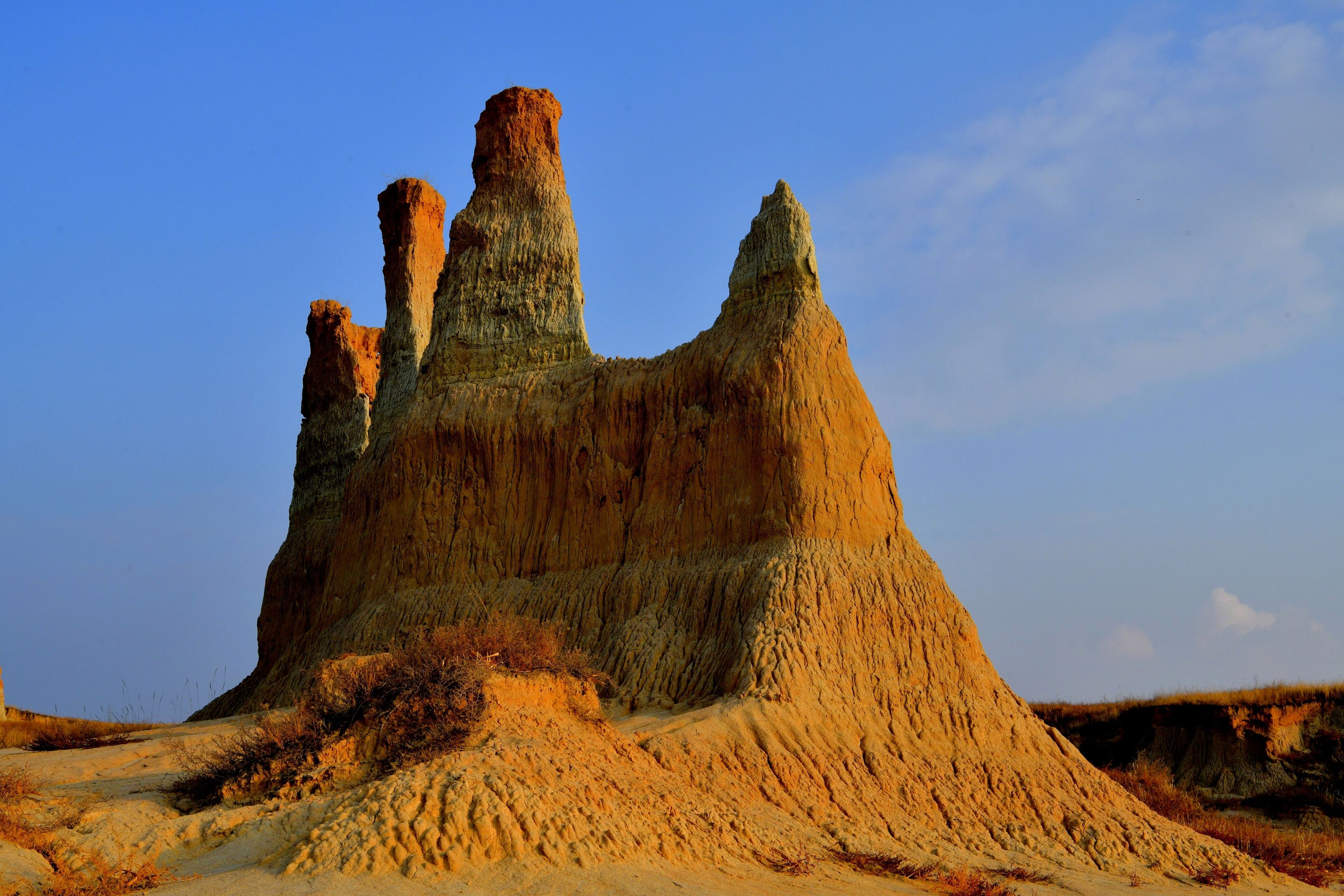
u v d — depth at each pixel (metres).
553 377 38.03
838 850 20.47
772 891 15.72
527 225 40.72
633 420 35.25
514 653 20.33
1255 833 30.81
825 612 27.83
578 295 39.66
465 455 37.75
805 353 31.88
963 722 27.31
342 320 55.91
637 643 29.56
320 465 54.12
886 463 31.81
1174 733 43.41
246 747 17.88
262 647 51.94
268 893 12.77
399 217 49.69
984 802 25.50
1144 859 24.92
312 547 51.59
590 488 34.91
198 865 14.41
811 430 30.84
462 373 39.53
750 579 28.97
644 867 15.05
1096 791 27.02
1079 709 47.72
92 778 21.69
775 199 34.78
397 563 37.38
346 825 14.23
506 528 36.28
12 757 24.94
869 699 26.83
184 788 17.84
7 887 12.76
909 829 23.25
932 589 29.78
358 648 35.59
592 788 16.45
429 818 14.26
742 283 34.47
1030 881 21.55
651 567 32.06
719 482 31.84
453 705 17.52
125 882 13.37
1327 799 38.16
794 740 24.23
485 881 13.63
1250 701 41.69
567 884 13.74
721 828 18.00
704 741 22.70
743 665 26.23
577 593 33.19
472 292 40.41
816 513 29.91
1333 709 41.59
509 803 14.81
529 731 18.11
